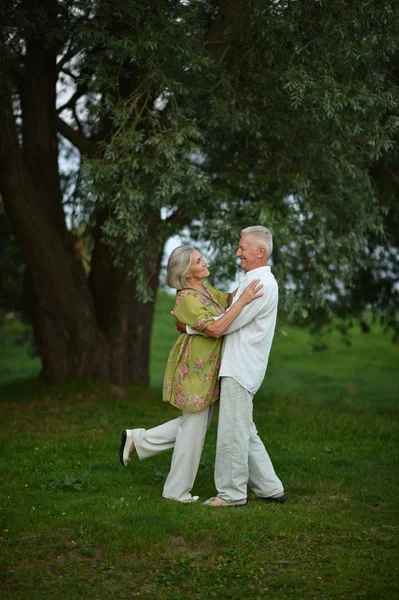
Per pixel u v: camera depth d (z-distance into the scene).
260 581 3.72
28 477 5.29
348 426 7.36
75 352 9.23
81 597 3.51
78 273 9.13
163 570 3.81
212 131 7.39
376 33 6.34
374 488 5.20
